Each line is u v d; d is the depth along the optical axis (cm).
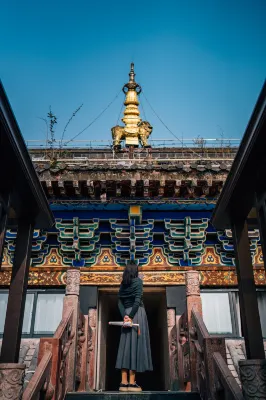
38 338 771
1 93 282
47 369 459
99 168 764
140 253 827
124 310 593
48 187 764
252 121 317
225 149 1280
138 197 798
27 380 619
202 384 514
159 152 1259
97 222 816
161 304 1001
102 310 873
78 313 618
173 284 804
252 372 350
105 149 1263
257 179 357
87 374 672
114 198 796
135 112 1184
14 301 403
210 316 801
